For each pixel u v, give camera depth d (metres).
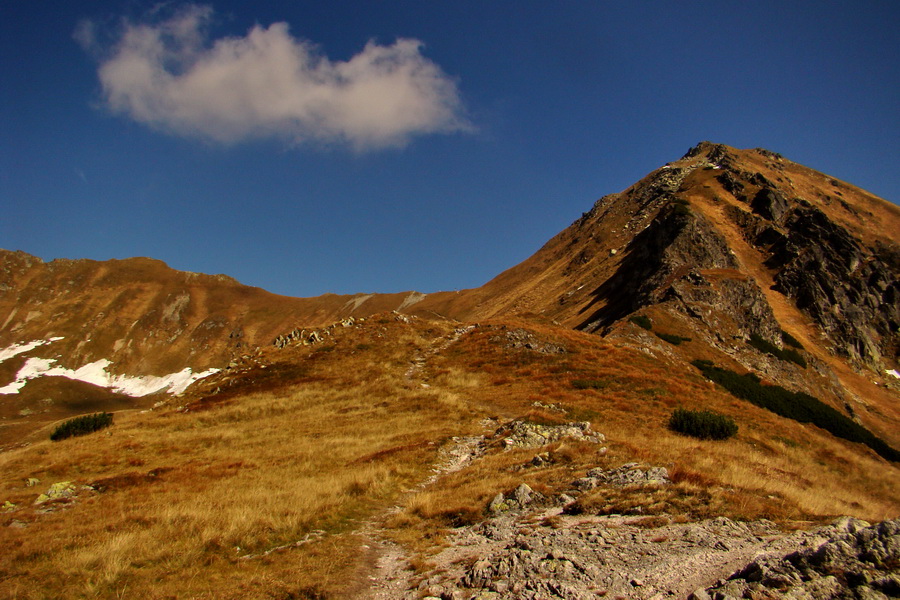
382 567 11.58
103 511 16.59
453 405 34.00
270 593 9.95
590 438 22.91
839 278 97.38
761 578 6.82
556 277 156.12
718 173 135.12
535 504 14.59
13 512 17.39
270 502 16.42
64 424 34.28
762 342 65.38
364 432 29.12
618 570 8.81
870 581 6.16
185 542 13.23
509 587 8.75
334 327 59.06
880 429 63.91
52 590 10.60
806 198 144.00
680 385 39.66
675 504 12.29
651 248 93.31
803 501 13.23
